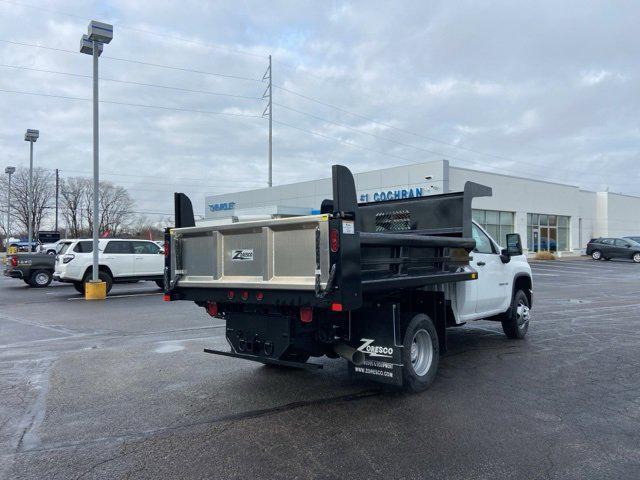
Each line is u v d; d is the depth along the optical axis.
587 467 3.81
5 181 77.69
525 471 3.75
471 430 4.56
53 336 9.38
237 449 4.16
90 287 15.95
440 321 6.21
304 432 4.53
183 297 5.98
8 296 17.25
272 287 4.97
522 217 37.94
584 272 27.88
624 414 4.98
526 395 5.59
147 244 18.58
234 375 6.51
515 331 8.70
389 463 3.89
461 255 6.71
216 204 50.12
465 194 6.91
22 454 4.10
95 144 16.19
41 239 51.06
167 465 3.88
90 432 4.57
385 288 5.09
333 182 4.55
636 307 13.45
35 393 5.77
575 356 7.48
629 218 50.03
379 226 7.88
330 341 5.44
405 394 5.65
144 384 6.10
